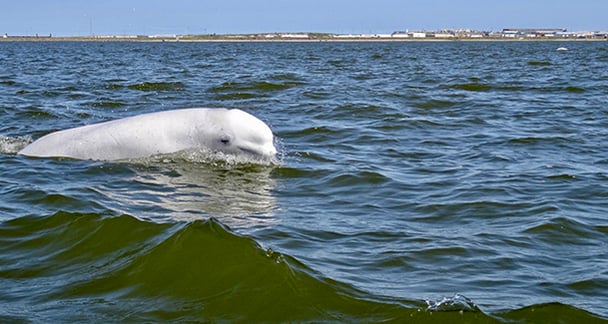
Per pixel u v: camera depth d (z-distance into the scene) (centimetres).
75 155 1234
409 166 1226
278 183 1091
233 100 2197
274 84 2712
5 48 9644
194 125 1218
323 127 1588
